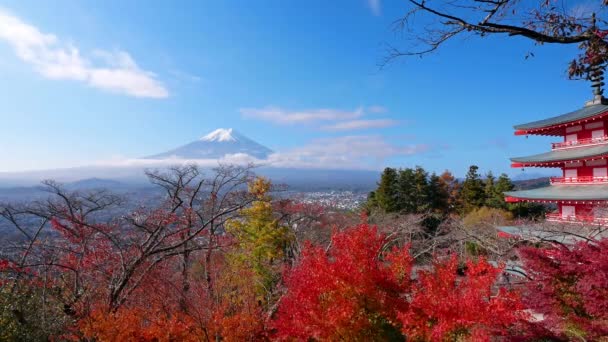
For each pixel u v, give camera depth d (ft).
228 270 66.95
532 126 93.04
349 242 37.86
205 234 70.03
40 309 46.09
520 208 158.71
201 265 67.67
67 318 45.75
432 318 33.76
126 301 51.26
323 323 34.45
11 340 42.29
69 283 52.13
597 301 33.19
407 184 180.04
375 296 35.22
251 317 46.78
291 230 90.27
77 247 57.11
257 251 84.33
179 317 48.08
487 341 28.84
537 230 77.30
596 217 73.31
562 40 13.87
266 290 62.49
